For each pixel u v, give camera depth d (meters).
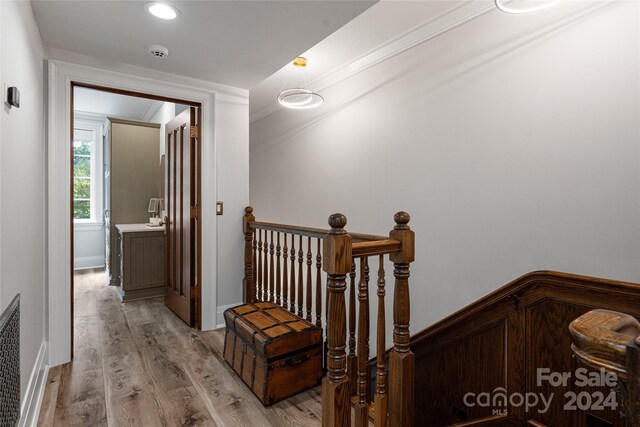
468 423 1.93
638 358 0.44
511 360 1.92
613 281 1.50
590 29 1.86
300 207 4.39
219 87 3.14
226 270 3.22
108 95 4.80
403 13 2.60
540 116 2.08
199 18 2.05
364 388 1.53
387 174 3.16
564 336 1.70
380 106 3.23
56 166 2.38
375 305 3.19
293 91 3.18
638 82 1.70
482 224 2.40
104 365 2.39
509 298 1.93
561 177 1.99
